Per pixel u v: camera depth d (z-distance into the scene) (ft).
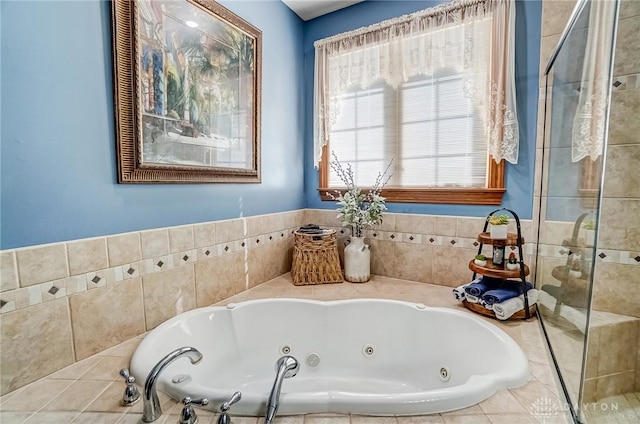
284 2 7.44
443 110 6.77
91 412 3.00
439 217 6.73
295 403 3.06
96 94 4.02
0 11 3.18
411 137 7.16
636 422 4.37
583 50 4.66
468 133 6.54
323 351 5.81
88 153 3.97
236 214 6.38
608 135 4.82
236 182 6.27
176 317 4.97
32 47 3.42
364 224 7.09
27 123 3.42
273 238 7.36
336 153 8.12
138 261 4.56
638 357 4.67
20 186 3.38
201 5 5.33
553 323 4.95
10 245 3.33
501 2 5.71
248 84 6.47
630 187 4.80
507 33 5.72
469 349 4.90
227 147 6.04
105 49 4.09
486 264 5.56
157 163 4.73
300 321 5.83
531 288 5.48
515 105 5.78
